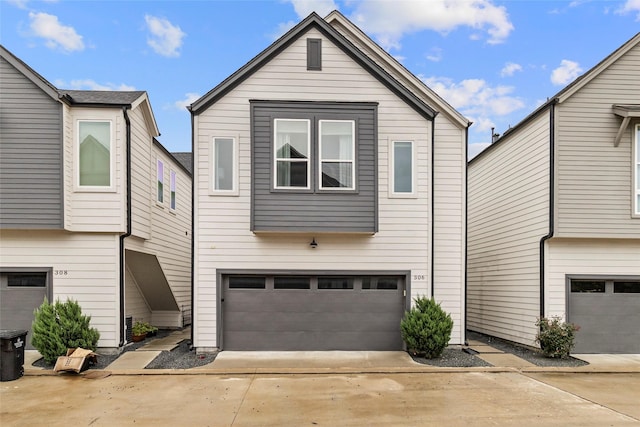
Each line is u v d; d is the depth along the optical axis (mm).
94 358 7973
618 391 6648
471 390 6637
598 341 9438
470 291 13609
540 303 9578
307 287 9484
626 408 5793
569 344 8750
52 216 8688
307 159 9203
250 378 7348
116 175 9094
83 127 9133
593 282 9594
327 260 9406
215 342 9180
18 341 7355
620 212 9227
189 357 8766
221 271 9281
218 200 9344
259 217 9055
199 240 9289
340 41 9539
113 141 9125
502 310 11383
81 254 9102
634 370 7973
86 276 9094
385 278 9586
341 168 9273
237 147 9398
